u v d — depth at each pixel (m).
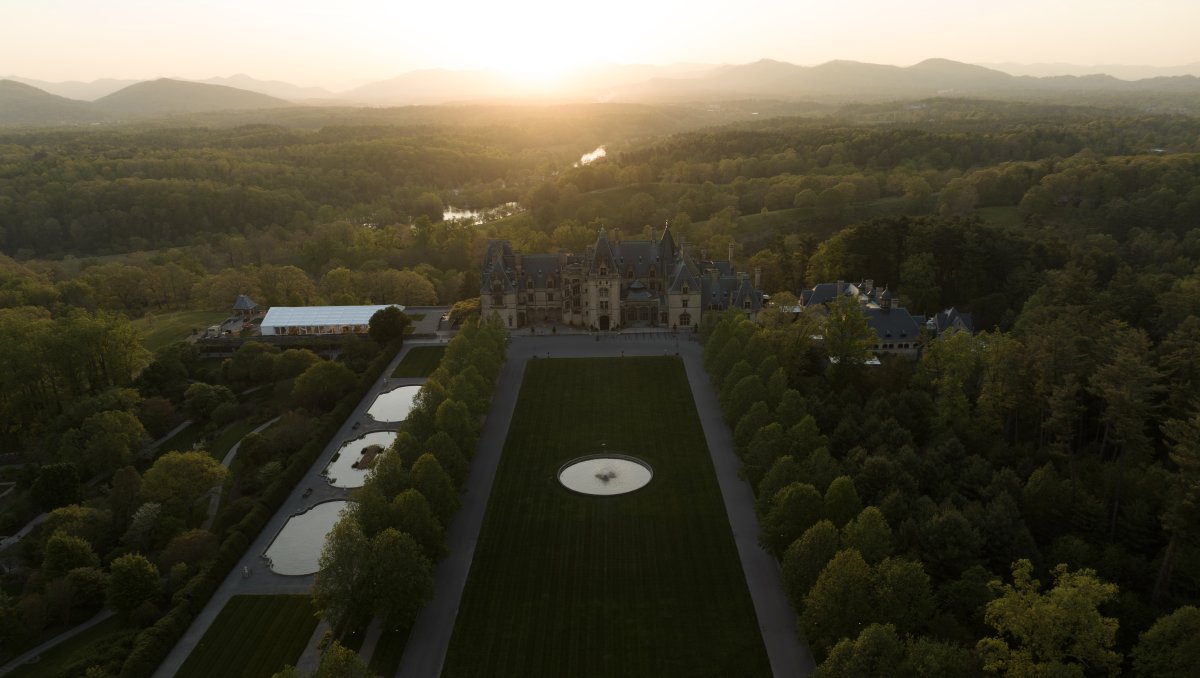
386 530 109.75
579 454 165.12
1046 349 152.25
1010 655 88.00
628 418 183.12
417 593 107.75
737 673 102.06
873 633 86.19
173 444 186.50
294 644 109.75
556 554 129.62
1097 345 155.25
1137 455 137.50
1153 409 139.75
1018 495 128.62
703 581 121.62
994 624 92.25
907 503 125.81
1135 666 93.06
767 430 140.75
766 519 121.62
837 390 181.25
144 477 147.50
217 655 107.81
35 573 126.69
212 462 151.00
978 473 134.12
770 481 127.12
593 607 115.88
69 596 118.88
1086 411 154.62
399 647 107.50
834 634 96.75
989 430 155.50
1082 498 127.06
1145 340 150.38
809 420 139.25
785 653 105.50
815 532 106.12
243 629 113.12
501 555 129.50
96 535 137.88
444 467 140.75
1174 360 148.38
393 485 126.88
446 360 191.75
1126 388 125.19
